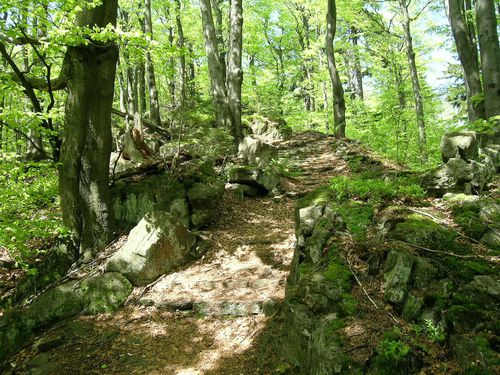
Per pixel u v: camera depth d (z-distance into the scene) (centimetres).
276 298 538
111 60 731
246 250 709
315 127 2358
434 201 477
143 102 1969
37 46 741
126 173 882
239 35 1465
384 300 333
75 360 468
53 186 780
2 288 688
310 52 2092
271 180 973
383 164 1071
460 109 1998
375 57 2052
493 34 751
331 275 367
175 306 557
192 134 1381
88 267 668
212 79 1534
